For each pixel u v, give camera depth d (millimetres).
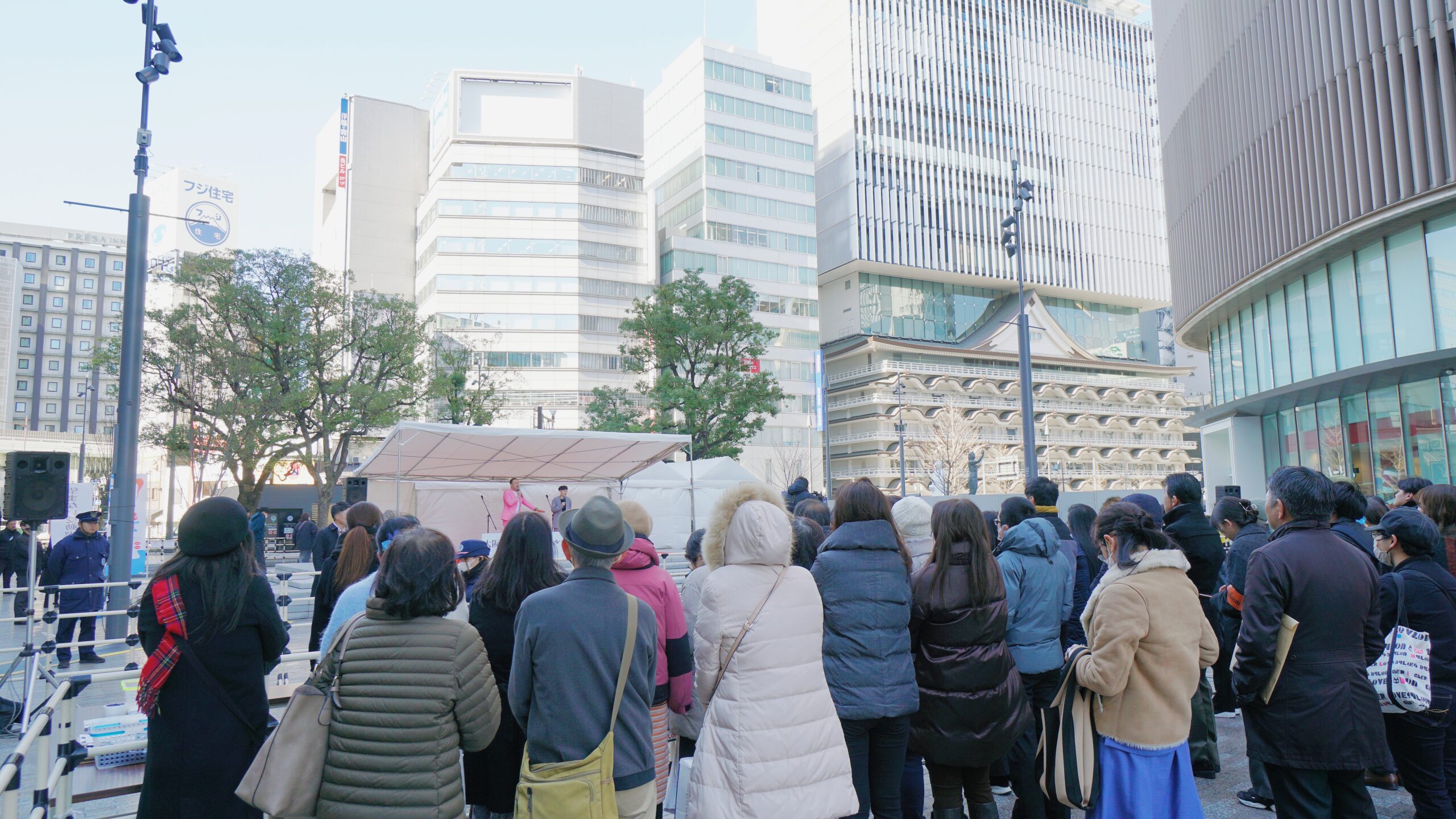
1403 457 19781
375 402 28453
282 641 3297
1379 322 19297
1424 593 4164
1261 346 24531
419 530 2984
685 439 15742
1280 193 21250
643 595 3600
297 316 28344
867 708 3467
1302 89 20266
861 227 70188
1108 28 85562
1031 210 77938
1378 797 4871
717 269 64125
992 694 3738
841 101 72438
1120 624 3240
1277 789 3609
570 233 61500
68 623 10047
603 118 63688
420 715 2717
